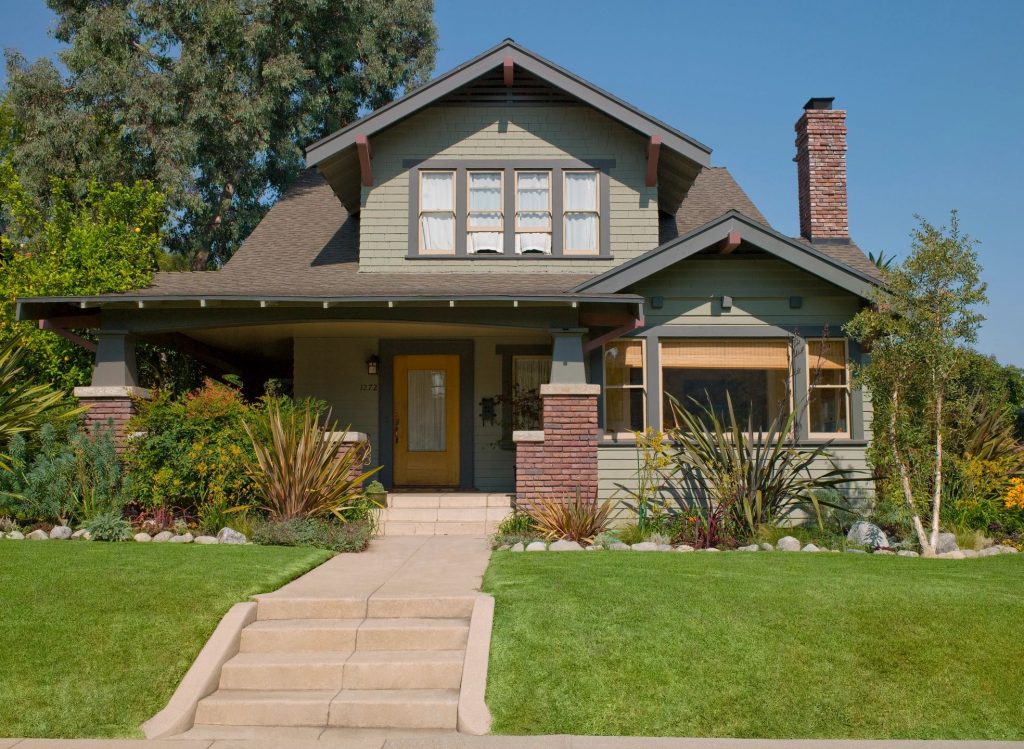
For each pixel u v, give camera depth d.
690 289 13.45
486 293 11.91
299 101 27.11
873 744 5.62
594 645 6.67
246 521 11.37
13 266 16.55
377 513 12.83
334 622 7.39
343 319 12.36
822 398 13.38
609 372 13.52
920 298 10.85
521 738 5.71
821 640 6.75
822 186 15.85
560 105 14.68
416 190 14.59
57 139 23.33
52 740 5.69
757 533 11.25
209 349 16.41
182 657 6.64
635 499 13.04
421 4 30.08
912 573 8.64
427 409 15.88
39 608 7.19
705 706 6.01
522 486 12.05
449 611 7.62
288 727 6.16
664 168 14.77
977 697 6.13
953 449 12.41
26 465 11.64
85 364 15.60
